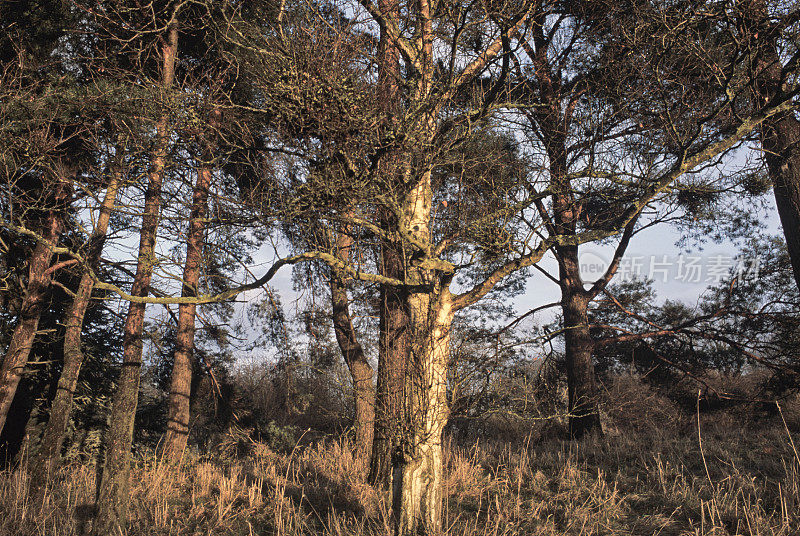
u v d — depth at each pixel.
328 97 5.22
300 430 16.98
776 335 15.30
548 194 6.38
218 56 8.60
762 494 6.48
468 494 7.56
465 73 7.51
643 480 7.73
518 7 6.54
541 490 7.57
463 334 6.08
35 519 7.05
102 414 15.06
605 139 8.32
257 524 7.03
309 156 5.75
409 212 6.10
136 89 8.33
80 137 9.23
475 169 7.33
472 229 5.86
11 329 13.52
